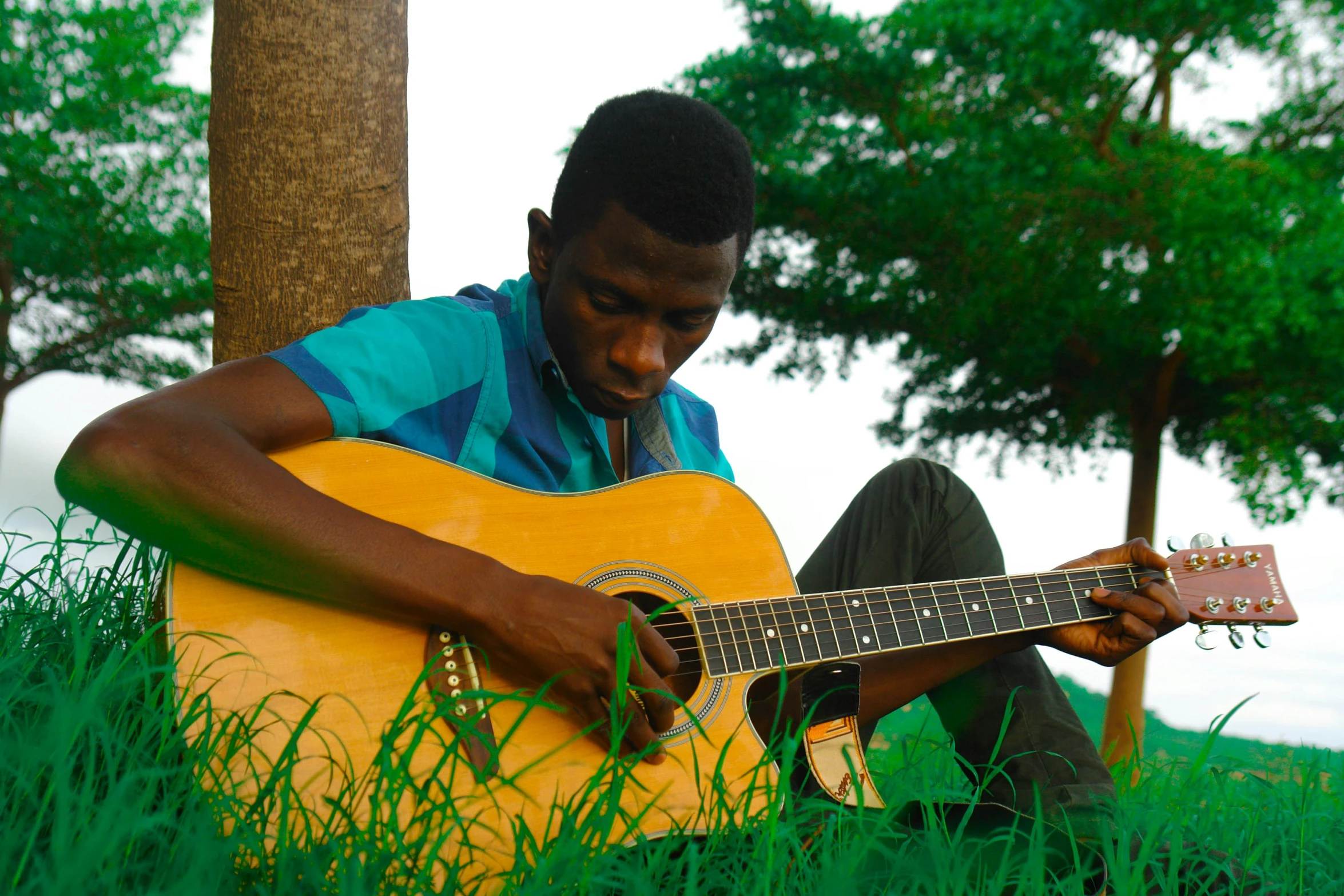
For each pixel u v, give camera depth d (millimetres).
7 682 1559
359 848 1285
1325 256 8281
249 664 1567
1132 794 2002
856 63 9477
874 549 2211
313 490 1622
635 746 1694
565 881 1261
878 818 1545
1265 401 9297
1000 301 9281
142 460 1511
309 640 1617
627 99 1953
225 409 1652
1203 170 8742
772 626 1962
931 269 9891
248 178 2625
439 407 1963
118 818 1126
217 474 1538
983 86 9805
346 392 1803
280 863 1209
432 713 1457
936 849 1430
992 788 2016
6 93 13984
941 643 2098
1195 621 2311
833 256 10172
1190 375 9703
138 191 14961
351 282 2693
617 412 2057
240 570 1569
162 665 1503
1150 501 10516
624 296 1917
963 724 2129
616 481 2207
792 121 9969
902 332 10672
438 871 1451
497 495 1885
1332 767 2344
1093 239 9016
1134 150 9305
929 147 9992
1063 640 2232
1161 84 10102
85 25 14734
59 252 14055
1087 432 11188
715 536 2021
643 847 1446
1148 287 9039
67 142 14727
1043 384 10914
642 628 1675
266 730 1525
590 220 1903
